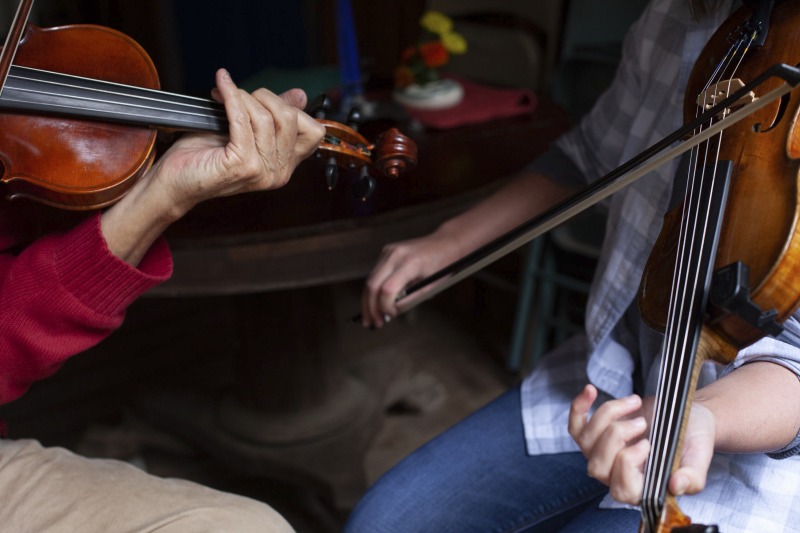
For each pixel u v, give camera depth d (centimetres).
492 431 127
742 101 91
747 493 96
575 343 131
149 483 104
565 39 214
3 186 100
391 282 122
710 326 80
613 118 126
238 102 87
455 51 192
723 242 84
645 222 110
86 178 94
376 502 120
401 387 225
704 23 107
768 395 84
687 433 74
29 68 98
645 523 66
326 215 146
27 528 99
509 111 195
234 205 152
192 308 284
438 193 153
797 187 80
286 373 197
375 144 104
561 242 208
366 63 220
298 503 201
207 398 214
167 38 346
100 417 230
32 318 94
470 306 276
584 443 75
